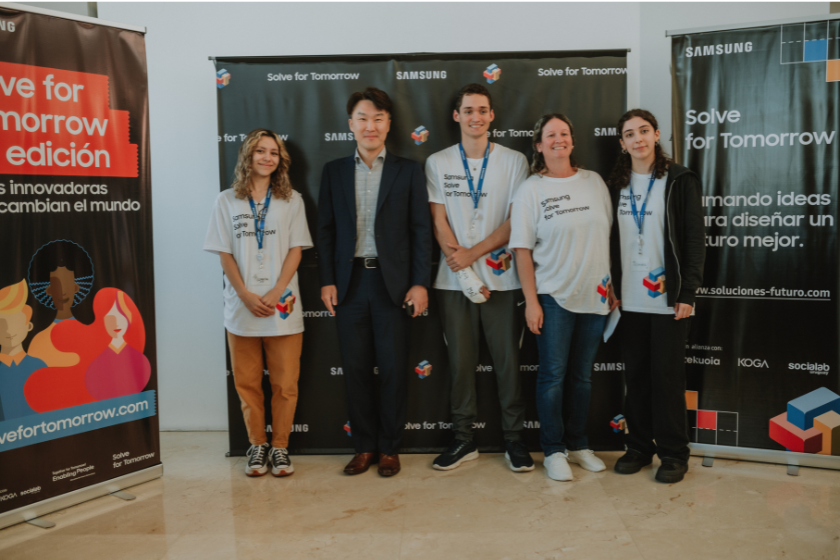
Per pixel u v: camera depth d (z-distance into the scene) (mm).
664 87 3158
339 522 2324
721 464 2832
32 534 2289
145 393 2748
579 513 2354
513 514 2357
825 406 2729
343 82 2955
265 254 2756
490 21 3170
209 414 3432
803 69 2662
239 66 2957
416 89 2943
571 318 2654
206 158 3281
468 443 2941
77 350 2543
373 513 2395
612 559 2014
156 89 3260
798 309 2736
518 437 2873
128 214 2676
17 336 2395
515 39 3172
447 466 2826
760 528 2209
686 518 2295
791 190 2707
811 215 2691
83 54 2512
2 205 2340
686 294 2502
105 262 2611
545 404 2715
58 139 2463
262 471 2820
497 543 2135
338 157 2977
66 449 2521
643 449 2777
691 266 2514
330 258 2820
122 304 2666
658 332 2574
